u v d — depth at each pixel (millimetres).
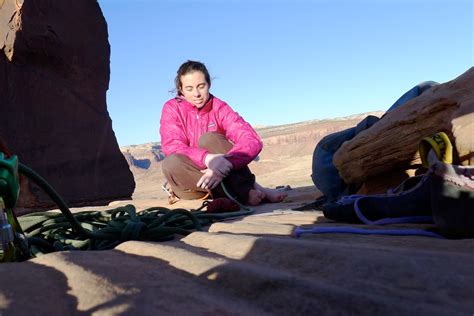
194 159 5758
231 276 1812
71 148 14898
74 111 15203
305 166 48406
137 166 173500
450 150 2951
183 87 5926
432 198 2703
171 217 3623
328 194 5707
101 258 2172
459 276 1604
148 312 1491
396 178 4824
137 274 1908
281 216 4086
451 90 3996
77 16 15508
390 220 3230
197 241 2705
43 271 1868
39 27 13906
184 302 1593
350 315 1438
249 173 5805
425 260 1770
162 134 6191
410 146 4406
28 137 13680
